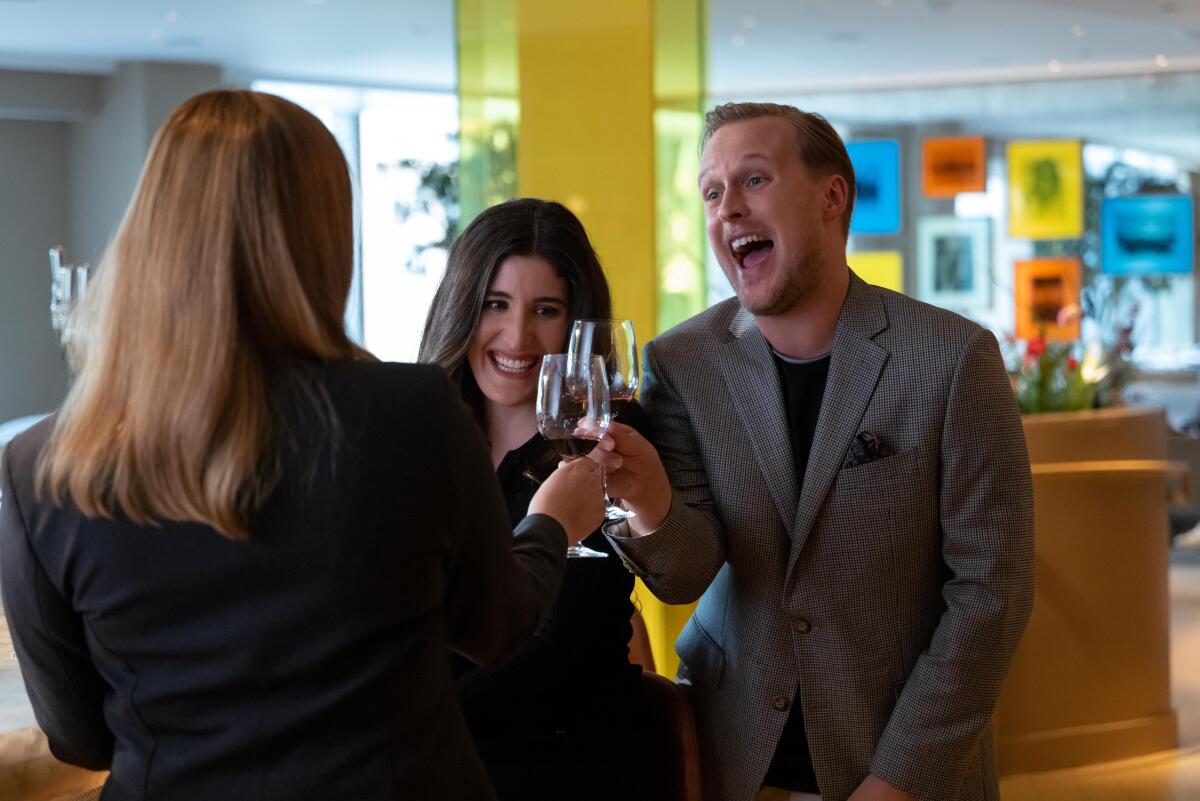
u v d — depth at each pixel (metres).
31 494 1.27
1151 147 14.09
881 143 13.85
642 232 3.75
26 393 12.28
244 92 1.28
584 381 1.69
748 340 2.01
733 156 1.90
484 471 1.30
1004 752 4.34
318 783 1.22
